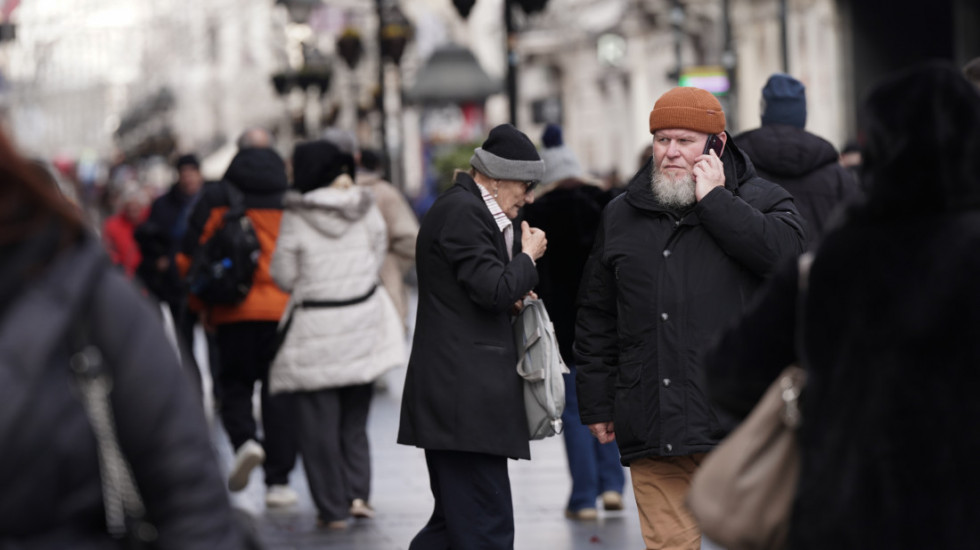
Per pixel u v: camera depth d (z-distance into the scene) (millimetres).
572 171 17891
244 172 20312
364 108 55875
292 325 18391
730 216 11195
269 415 20266
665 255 11469
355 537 17750
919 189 6965
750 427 7590
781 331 7629
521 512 18969
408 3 108812
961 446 6645
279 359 18359
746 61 74750
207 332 28141
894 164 7012
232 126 153125
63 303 5535
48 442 5441
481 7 115312
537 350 13203
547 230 17781
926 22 67812
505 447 12977
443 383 13000
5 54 69875
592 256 12102
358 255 18422
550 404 13109
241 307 20109
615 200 12039
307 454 18469
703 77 46812
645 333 11469
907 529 6629
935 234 6910
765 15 73125
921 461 6664
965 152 6977
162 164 121875
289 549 17031
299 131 64625
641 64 97875
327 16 53844
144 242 29094
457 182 13422
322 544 17359
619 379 11641
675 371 11328
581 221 17766
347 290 18344
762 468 7531
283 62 59125
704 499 7590
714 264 11398
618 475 19062
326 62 51906
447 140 66750
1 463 5367
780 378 7613
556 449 24594
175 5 128250
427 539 13578
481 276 12828
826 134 68875
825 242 7199
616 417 11641
